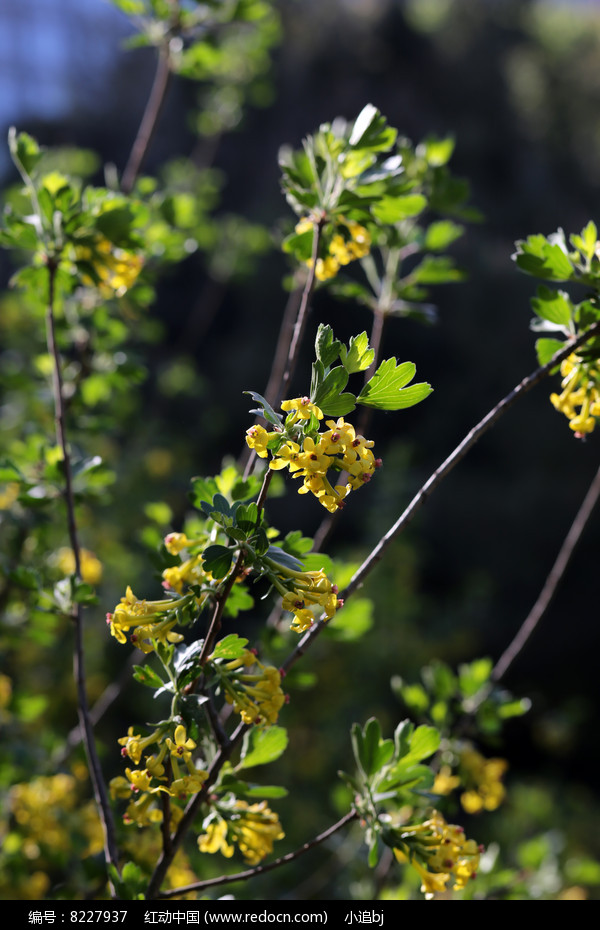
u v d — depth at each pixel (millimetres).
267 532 1677
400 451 7344
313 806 6281
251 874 1739
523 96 17625
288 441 1289
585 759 10891
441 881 1729
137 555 6582
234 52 5004
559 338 2617
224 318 13992
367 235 2037
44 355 3225
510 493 12414
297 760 6516
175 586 1665
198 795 1663
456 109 16672
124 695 6762
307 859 4988
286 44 15945
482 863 2797
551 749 7598
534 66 18047
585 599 12102
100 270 2334
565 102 17875
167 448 7176
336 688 6895
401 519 1642
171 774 1578
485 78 16812
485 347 12953
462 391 12922
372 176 2008
